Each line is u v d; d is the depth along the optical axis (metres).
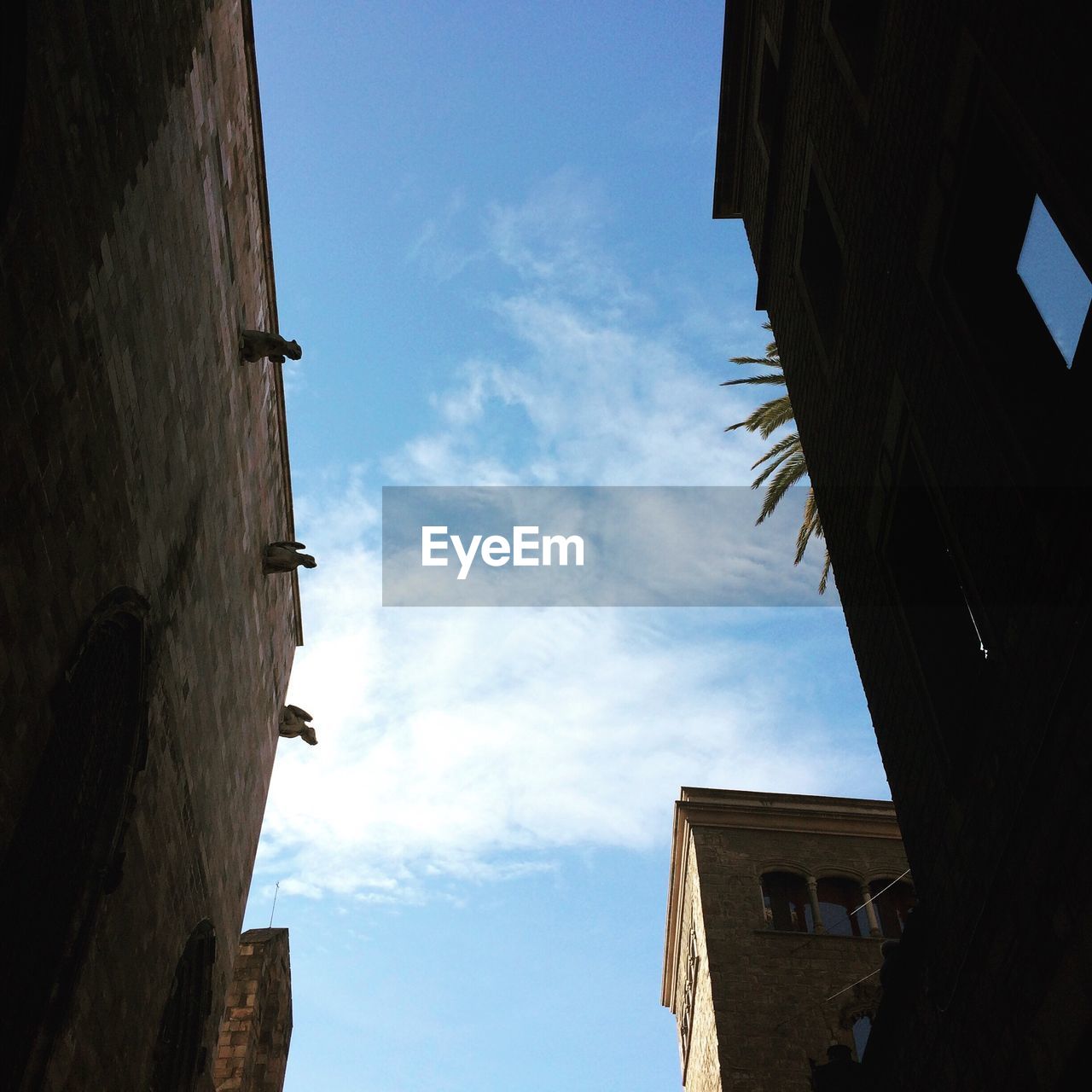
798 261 19.03
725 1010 33.69
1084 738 9.97
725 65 22.80
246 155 21.80
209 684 20.16
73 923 13.88
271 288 24.61
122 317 14.52
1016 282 11.50
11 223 11.10
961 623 13.45
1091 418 9.83
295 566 24.94
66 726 13.27
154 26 15.86
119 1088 16.19
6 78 11.09
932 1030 13.59
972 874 12.45
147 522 15.83
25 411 11.52
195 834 19.77
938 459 12.89
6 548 11.16
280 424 25.41
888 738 15.16
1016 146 10.91
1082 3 9.66
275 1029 34.97
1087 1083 10.34
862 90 15.50
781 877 37.88
